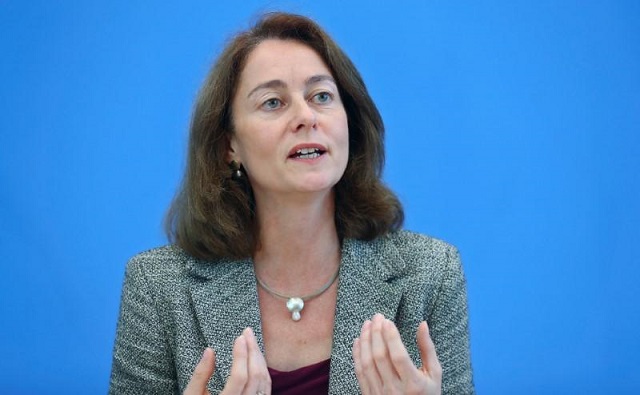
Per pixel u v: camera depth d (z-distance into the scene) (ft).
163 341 23.57
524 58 34.47
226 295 23.56
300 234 23.57
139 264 24.61
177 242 25.00
